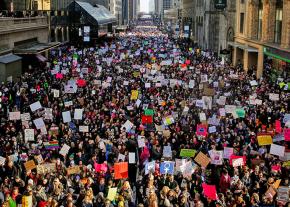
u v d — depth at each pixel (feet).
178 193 55.42
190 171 61.41
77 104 101.19
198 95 113.80
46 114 87.56
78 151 69.67
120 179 60.80
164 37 480.23
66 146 68.39
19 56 168.25
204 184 55.72
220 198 54.80
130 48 263.49
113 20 462.60
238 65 212.23
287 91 124.26
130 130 80.89
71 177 61.05
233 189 57.98
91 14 319.68
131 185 66.69
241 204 52.65
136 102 100.73
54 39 281.54
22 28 179.22
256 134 78.07
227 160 67.56
